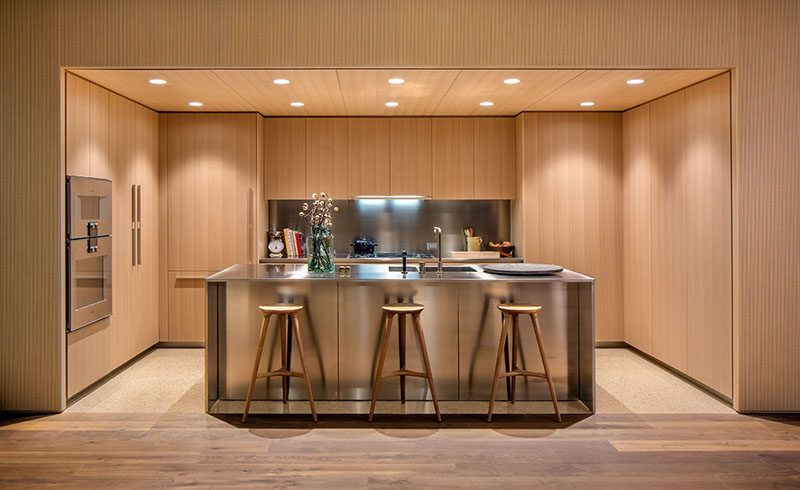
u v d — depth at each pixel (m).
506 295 4.21
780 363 4.03
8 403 4.01
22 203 4.00
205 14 4.06
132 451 3.33
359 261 5.89
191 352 5.75
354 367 4.23
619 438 3.54
